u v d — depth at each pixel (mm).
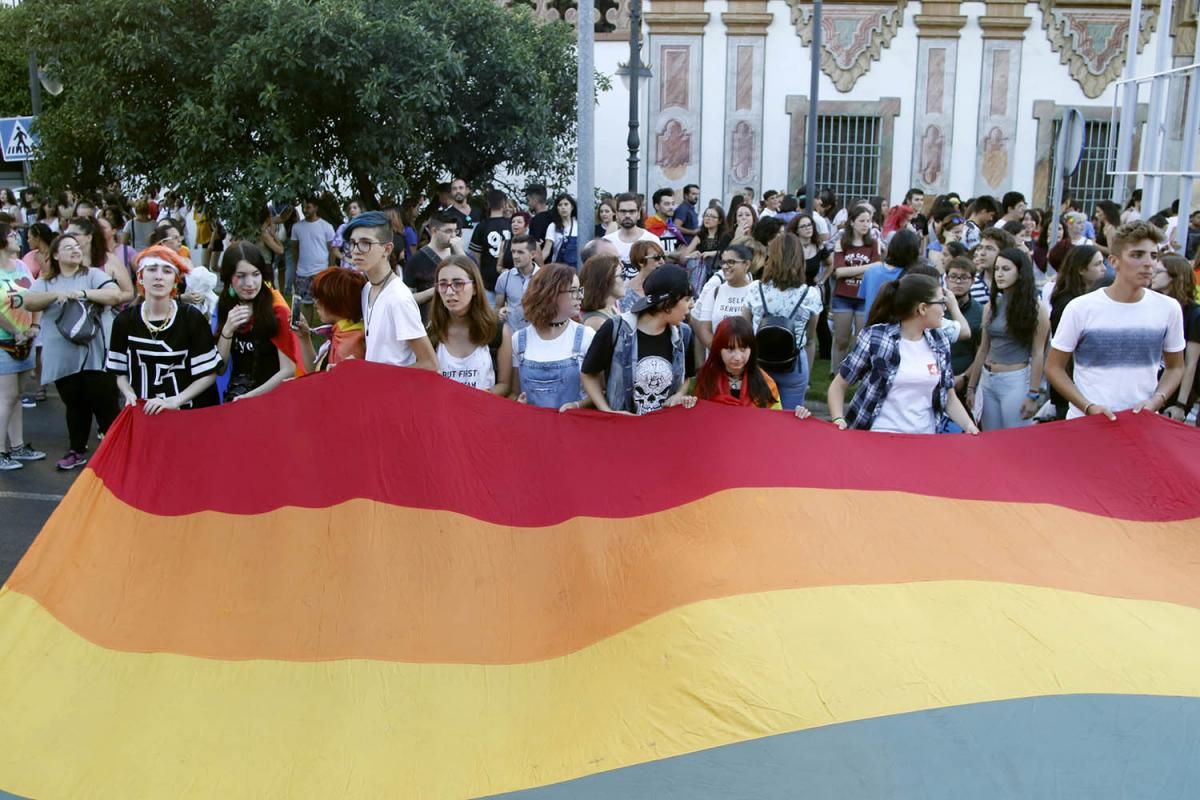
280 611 4551
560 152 17156
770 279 7430
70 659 4266
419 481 5027
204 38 13648
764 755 3645
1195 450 5184
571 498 5039
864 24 19797
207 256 16344
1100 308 5641
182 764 3785
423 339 5340
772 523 4844
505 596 4684
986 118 20203
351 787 3670
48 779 3713
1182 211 9641
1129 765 3574
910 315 5422
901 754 3617
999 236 8320
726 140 20062
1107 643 4113
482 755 3803
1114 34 19875
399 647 4398
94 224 8766
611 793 3568
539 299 5621
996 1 19781
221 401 6340
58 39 14258
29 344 8648
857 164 20312
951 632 4176
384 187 14148
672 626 4223
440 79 13836
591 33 9531
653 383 5504
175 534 4848
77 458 8656
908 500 4980
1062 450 5254
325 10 13055
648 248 8023
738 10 19641
